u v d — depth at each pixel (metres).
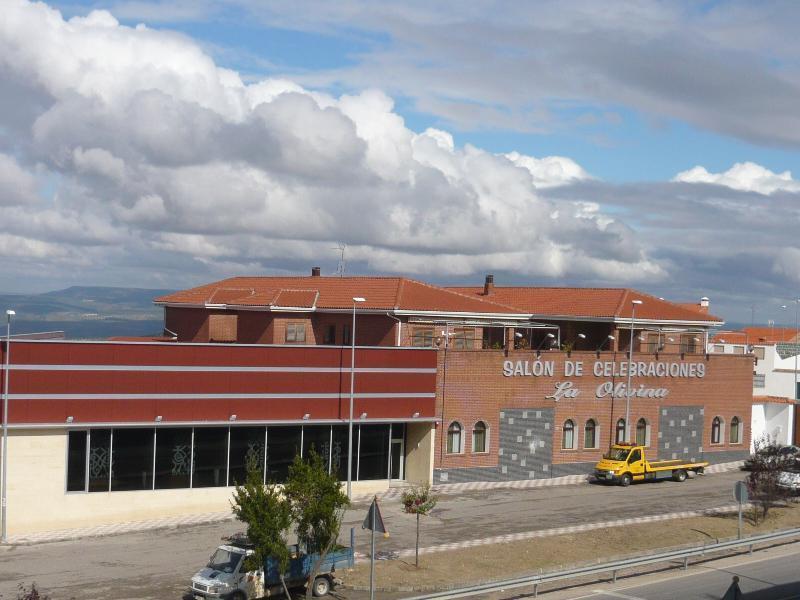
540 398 57.56
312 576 31.30
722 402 66.75
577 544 40.25
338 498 31.62
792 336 114.44
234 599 30.50
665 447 63.66
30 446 41.66
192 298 68.44
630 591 33.12
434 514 46.44
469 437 54.84
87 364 42.66
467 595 30.53
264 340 60.72
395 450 53.38
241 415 46.53
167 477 44.81
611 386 60.62
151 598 31.61
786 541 42.62
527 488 54.59
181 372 44.91
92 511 42.84
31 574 34.56
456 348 56.03
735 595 27.47
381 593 32.94
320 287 62.94
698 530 43.56
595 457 60.09
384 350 51.34
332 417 49.34
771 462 48.19
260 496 30.22
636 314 65.50
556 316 67.00
